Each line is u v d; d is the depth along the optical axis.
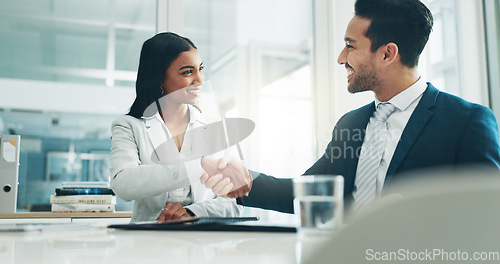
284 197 1.29
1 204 2.13
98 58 4.23
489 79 3.26
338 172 1.50
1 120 4.07
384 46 1.50
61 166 4.08
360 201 1.38
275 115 4.16
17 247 0.47
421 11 1.46
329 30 3.32
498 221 0.18
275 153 3.90
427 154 1.28
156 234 0.65
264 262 0.35
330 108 3.27
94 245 0.49
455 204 0.18
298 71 4.30
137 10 3.88
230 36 4.15
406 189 0.20
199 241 0.53
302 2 4.34
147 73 1.64
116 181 1.34
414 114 1.36
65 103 4.17
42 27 4.21
